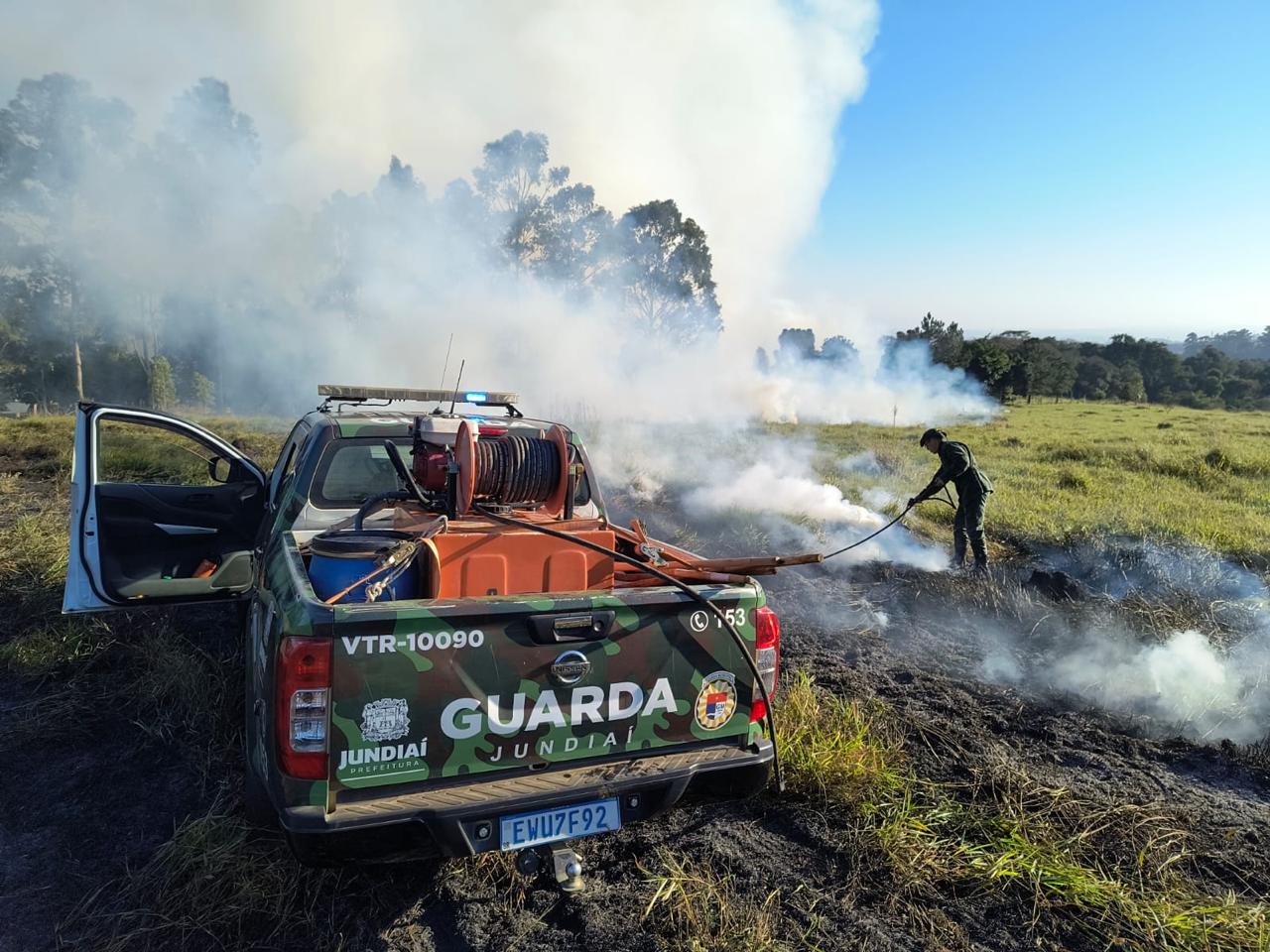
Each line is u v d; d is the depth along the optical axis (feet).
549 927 9.32
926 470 46.91
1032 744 14.37
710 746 9.70
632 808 9.04
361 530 10.53
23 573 20.51
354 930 9.16
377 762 7.97
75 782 12.01
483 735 8.39
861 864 10.58
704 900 9.50
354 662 7.79
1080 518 32.91
